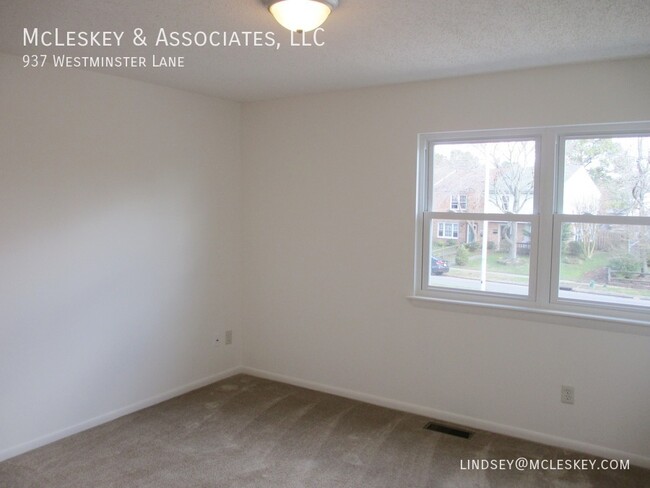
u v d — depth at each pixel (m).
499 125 3.18
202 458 2.90
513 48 2.64
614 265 2.98
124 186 3.43
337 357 3.94
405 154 3.53
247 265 4.40
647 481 2.70
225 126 4.18
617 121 2.85
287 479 2.69
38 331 3.00
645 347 2.86
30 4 2.11
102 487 2.58
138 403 3.61
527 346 3.19
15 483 2.61
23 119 2.87
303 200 4.03
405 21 2.25
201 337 4.10
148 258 3.62
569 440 3.08
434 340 3.51
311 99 3.92
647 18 2.20
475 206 3.40
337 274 3.90
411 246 3.55
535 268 3.19
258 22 2.30
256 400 3.82
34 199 2.94
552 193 3.10
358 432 3.27
